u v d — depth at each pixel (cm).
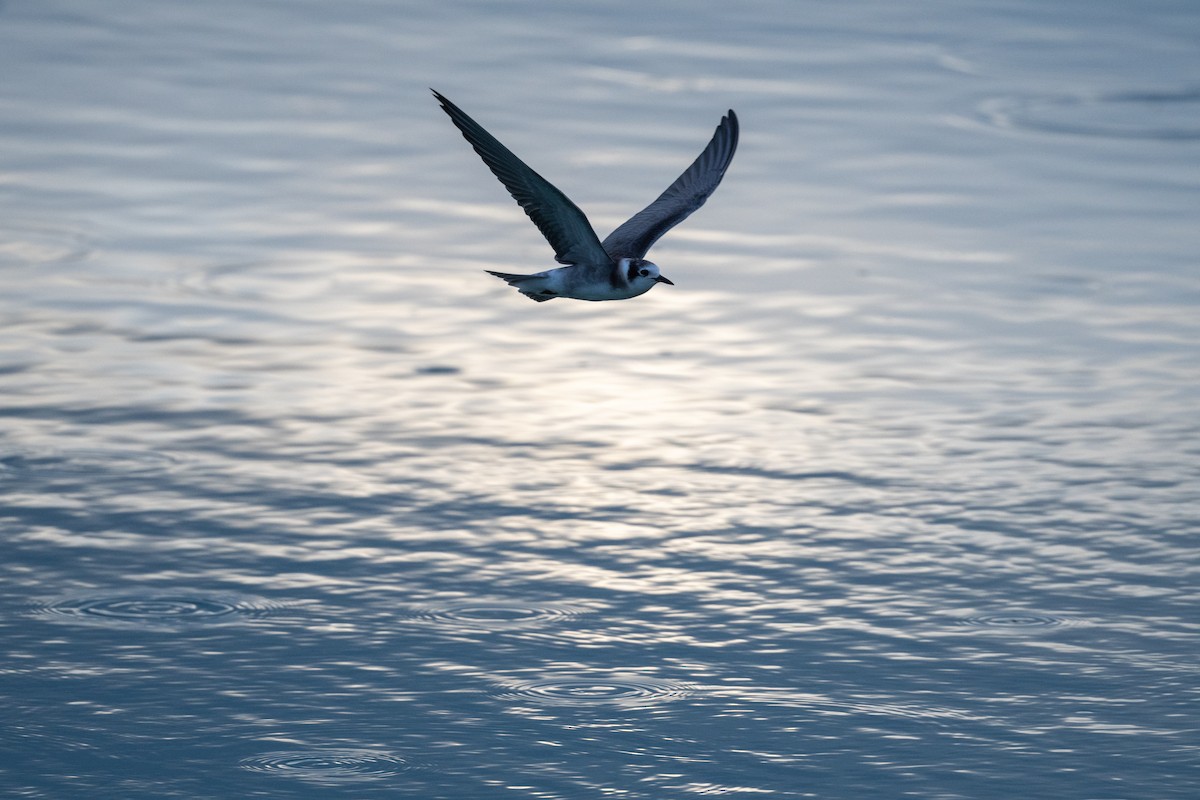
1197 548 1645
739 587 1562
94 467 1762
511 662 1428
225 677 1393
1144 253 2520
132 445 1820
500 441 1858
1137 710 1372
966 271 2441
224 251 2436
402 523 1670
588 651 1448
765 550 1630
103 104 3055
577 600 1534
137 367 2027
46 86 3133
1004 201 2744
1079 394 2014
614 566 1595
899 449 1859
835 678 1415
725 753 1302
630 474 1788
